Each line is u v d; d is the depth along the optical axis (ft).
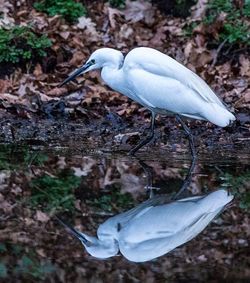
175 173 38.73
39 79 52.01
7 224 30.86
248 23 56.29
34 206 33.30
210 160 41.32
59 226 30.63
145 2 59.21
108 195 34.91
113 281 24.85
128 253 27.66
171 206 33.27
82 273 25.59
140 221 31.35
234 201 34.06
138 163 40.57
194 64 53.72
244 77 52.60
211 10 57.93
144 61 40.91
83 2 59.21
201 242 28.86
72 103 49.60
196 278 25.17
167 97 40.75
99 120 48.06
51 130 46.70
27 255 27.27
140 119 48.19
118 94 50.49
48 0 58.18
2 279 24.99
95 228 30.27
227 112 41.16
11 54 52.16
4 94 49.93
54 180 37.14
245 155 42.42
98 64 42.55
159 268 26.04
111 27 57.36
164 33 56.90
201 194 35.14
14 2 58.08
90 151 43.04
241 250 27.94
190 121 47.06
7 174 38.04
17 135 45.83
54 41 54.24
